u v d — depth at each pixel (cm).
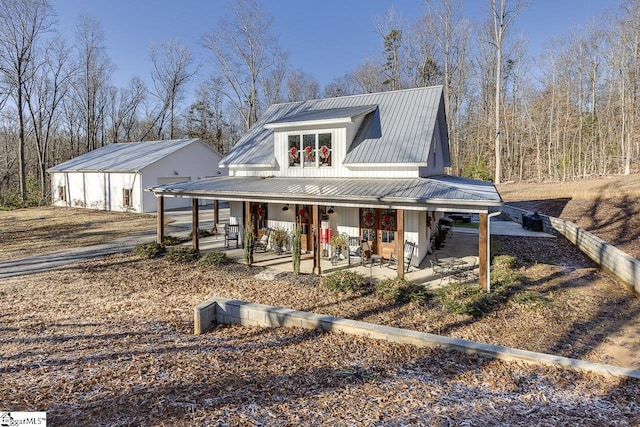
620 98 3656
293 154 1515
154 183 2745
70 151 4716
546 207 2245
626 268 1034
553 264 1283
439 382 551
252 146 1739
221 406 475
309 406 480
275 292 1023
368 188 1183
